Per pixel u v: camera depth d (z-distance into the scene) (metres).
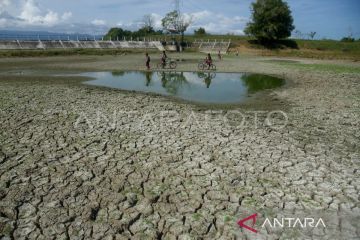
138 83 25.25
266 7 73.94
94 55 53.44
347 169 8.73
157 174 8.30
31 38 56.38
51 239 5.79
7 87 20.88
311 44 76.88
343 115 14.86
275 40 78.50
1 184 7.66
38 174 8.20
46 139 10.70
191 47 72.62
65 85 22.67
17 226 6.13
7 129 11.64
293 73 32.41
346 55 63.12
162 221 6.37
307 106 16.95
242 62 46.16
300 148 10.27
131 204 6.93
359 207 6.90
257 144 10.55
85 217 6.44
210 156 9.45
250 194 7.36
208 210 6.75
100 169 8.53
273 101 18.59
